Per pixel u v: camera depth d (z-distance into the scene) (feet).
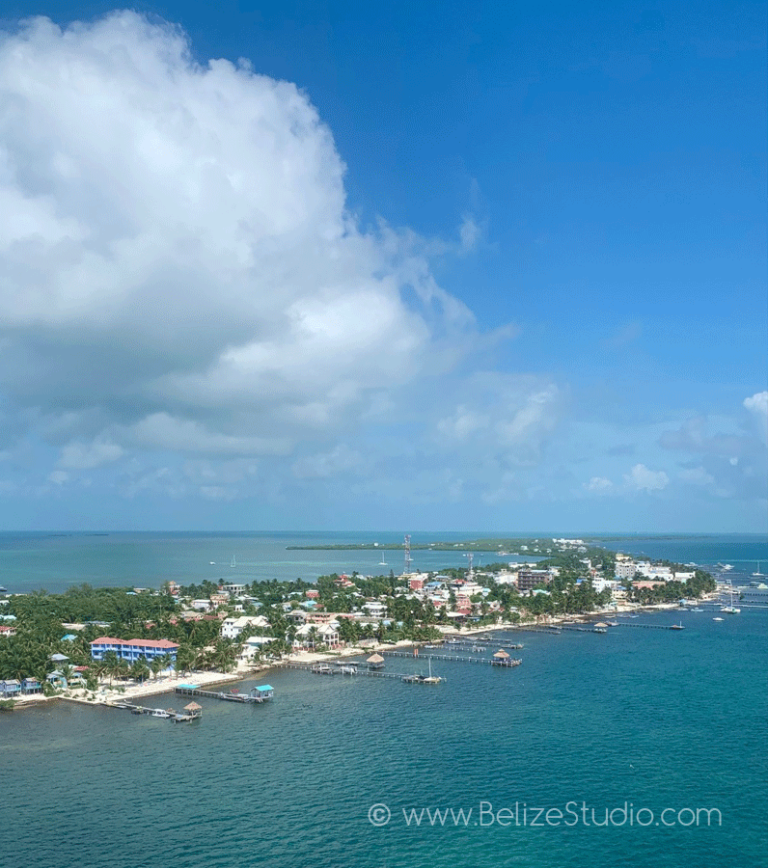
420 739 568.00
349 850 384.88
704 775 492.95
